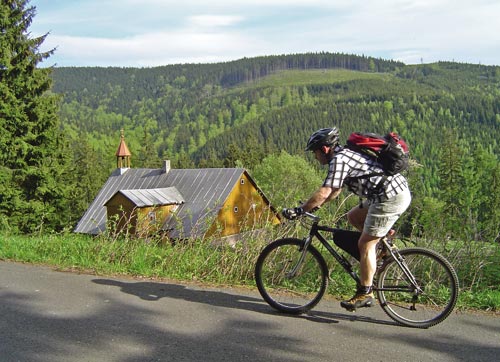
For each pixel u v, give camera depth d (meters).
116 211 31.97
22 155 27.06
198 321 4.56
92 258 7.26
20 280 6.00
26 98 27.52
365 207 4.86
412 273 5.06
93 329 4.32
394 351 3.93
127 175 38.59
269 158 66.31
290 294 5.29
